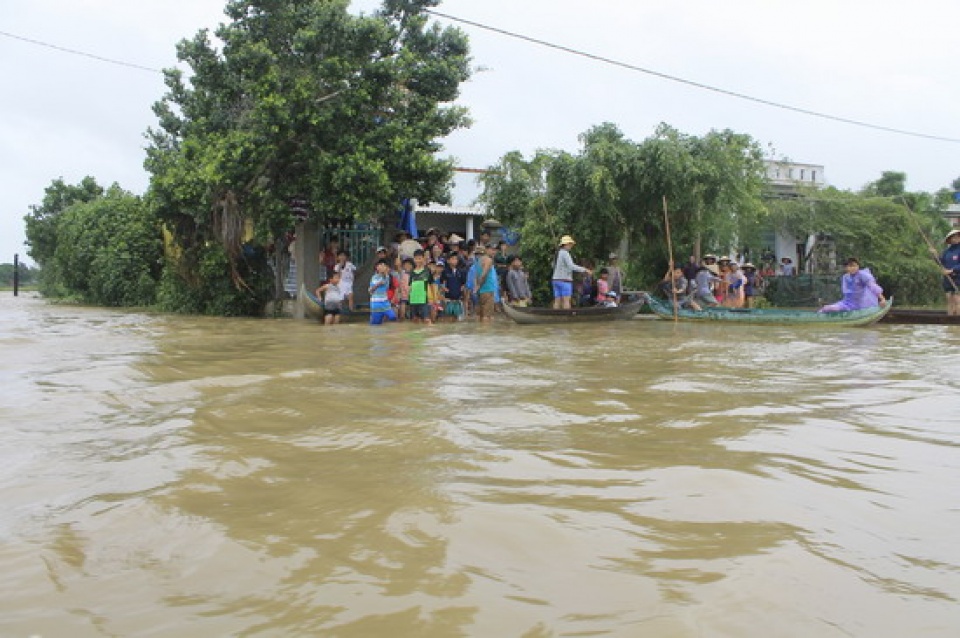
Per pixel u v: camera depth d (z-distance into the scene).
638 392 5.21
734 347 8.59
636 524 2.55
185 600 2.05
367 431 3.93
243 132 15.00
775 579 2.12
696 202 16.72
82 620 1.95
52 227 32.59
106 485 3.05
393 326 12.62
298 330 11.52
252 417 4.34
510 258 17.45
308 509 2.72
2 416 4.46
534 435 3.87
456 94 16.14
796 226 24.69
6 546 2.43
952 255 13.89
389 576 2.17
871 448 3.60
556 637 1.81
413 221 17.27
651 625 1.87
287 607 1.99
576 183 17.05
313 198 14.80
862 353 7.90
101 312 18.75
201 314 17.75
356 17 14.78
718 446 3.63
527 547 2.36
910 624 1.88
